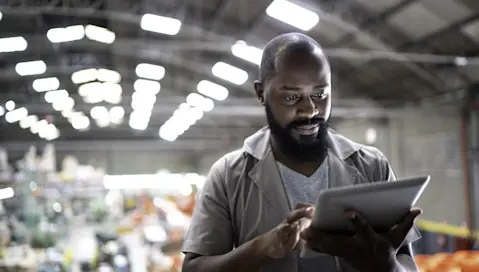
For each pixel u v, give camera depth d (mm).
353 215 1082
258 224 1378
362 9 8867
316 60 1272
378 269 1125
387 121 13289
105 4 10359
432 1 7660
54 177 9047
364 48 10164
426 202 11477
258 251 1200
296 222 1158
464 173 9945
